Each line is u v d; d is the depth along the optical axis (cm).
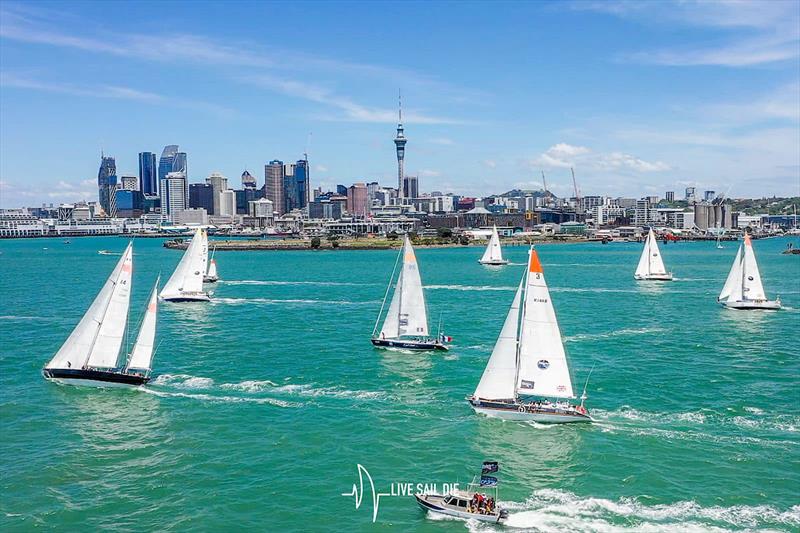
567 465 6178
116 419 7394
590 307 15838
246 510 5391
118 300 8869
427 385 8738
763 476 5922
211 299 17150
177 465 6194
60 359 8869
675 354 10450
